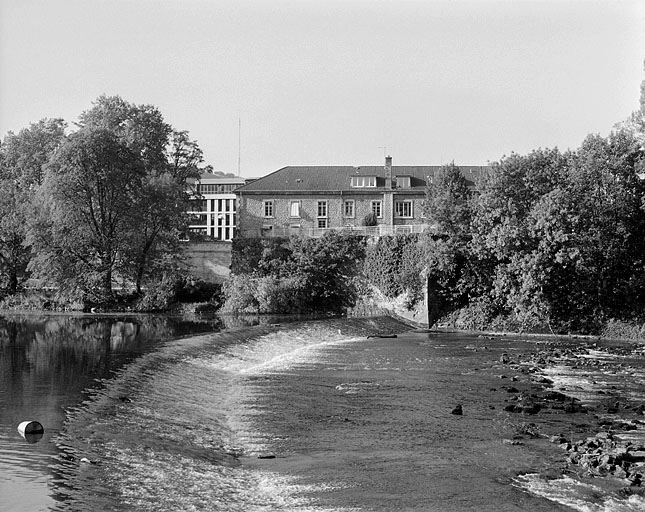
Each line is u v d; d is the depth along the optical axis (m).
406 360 47.59
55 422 23.31
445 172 77.56
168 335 50.41
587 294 68.50
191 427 25.88
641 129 69.56
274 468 22.19
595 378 41.12
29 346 42.16
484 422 28.94
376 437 26.30
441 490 20.45
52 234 75.81
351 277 80.81
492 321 71.12
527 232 66.56
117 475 19.16
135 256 80.81
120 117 86.62
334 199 94.62
